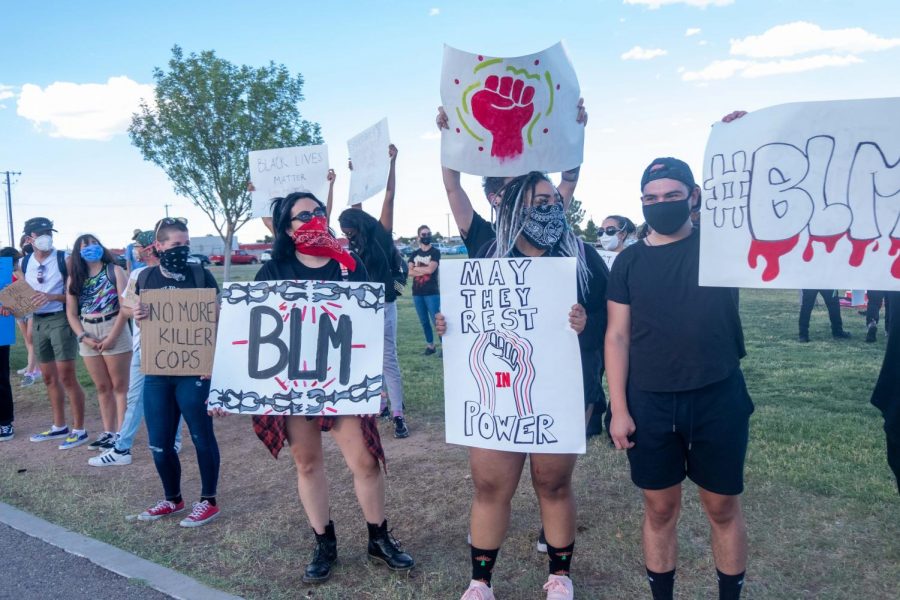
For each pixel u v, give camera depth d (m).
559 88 3.03
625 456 5.02
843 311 13.70
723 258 2.49
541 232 2.89
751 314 13.44
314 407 3.26
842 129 2.39
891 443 2.77
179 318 4.07
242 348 3.35
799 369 7.91
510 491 2.98
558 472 2.88
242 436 6.28
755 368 8.05
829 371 7.75
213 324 4.05
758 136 2.48
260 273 3.46
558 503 2.96
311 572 3.41
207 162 19.66
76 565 3.68
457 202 3.20
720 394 2.52
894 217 2.35
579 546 3.68
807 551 3.48
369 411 3.23
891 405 2.74
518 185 2.93
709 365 2.50
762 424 5.65
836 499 4.07
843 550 3.47
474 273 2.92
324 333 3.30
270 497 4.70
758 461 4.74
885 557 3.38
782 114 2.45
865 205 2.38
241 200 20.22
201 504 4.28
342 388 3.26
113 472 5.35
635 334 2.64
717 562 2.69
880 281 2.38
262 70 19.86
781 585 3.17
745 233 2.48
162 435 4.27
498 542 3.01
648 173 2.62
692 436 2.55
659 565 2.72
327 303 3.31
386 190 5.41
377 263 5.57
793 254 2.44
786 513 3.92
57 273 6.14
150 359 4.09
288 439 3.41
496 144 3.04
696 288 2.53
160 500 4.63
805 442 5.14
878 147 2.36
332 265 3.49
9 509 4.53
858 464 4.62
